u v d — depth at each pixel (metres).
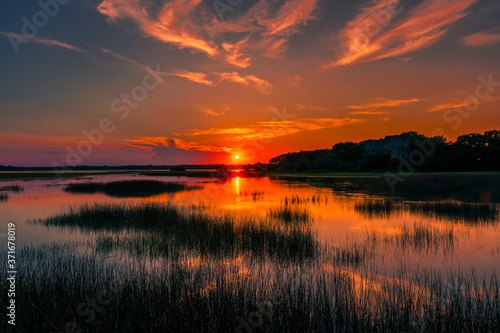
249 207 19.92
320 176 65.38
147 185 37.09
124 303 5.59
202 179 60.97
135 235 12.05
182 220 14.31
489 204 20.55
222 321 5.19
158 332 4.99
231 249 10.18
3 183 48.50
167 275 7.33
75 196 28.69
